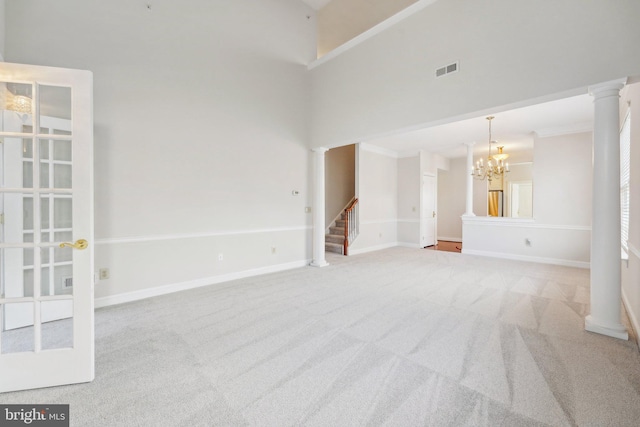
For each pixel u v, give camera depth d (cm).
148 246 346
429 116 344
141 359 207
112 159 319
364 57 421
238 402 161
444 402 160
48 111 274
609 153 238
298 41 501
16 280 255
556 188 532
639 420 147
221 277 410
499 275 449
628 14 221
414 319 277
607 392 169
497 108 294
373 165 704
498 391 170
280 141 478
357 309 304
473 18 304
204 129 390
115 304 320
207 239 396
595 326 246
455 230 900
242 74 429
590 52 236
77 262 183
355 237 662
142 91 339
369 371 191
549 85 257
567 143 520
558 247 532
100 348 222
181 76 369
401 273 464
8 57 267
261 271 457
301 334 246
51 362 176
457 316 284
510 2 278
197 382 180
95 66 308
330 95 478
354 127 439
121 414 153
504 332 249
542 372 189
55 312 271
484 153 770
